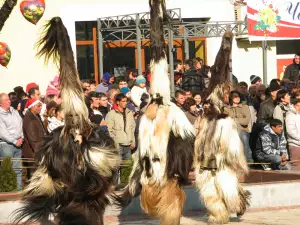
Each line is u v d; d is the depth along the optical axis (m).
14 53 24.23
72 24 24.72
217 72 13.62
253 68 27.06
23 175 16.03
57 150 11.09
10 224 13.69
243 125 18.55
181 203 12.30
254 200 15.52
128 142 17.27
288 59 27.55
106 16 24.89
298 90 20.61
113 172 11.37
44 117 16.25
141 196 12.38
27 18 14.02
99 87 21.95
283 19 25.41
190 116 17.23
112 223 14.07
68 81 11.27
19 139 16.36
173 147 12.22
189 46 26.50
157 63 12.41
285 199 15.77
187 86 20.83
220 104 13.57
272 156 18.05
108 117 17.27
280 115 19.06
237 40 26.78
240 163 13.59
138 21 23.30
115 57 25.61
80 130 11.16
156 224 13.91
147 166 12.26
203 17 25.91
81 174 11.05
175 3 25.61
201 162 13.53
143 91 19.55
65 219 10.93
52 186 11.08
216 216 13.52
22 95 19.89
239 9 25.91
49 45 11.52
